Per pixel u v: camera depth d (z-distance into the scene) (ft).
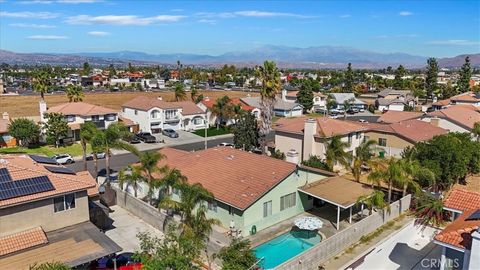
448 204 86.79
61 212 84.69
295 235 101.71
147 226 104.37
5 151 190.29
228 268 68.80
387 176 111.86
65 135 204.54
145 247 68.28
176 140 235.81
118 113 249.14
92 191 103.55
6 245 74.38
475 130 193.67
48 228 83.10
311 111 369.30
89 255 74.38
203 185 108.17
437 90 451.94
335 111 353.72
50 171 89.86
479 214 71.87
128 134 137.08
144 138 224.94
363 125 190.29
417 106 396.37
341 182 119.24
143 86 525.75
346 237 92.22
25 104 345.51
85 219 88.74
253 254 74.08
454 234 65.62
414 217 110.93
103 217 101.76
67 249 76.43
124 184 129.80
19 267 69.26
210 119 284.82
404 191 116.67
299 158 172.76
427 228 100.27
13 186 79.71
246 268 70.95
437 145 131.34
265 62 182.91
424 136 181.68
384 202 106.93
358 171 131.64
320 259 84.79
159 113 254.06
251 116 190.80
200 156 129.49
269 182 104.58
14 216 77.92
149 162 114.93
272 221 106.52
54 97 388.98
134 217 110.63
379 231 102.53
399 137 179.73
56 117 202.59
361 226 97.30
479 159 144.46
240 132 187.73
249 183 105.60
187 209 87.30
